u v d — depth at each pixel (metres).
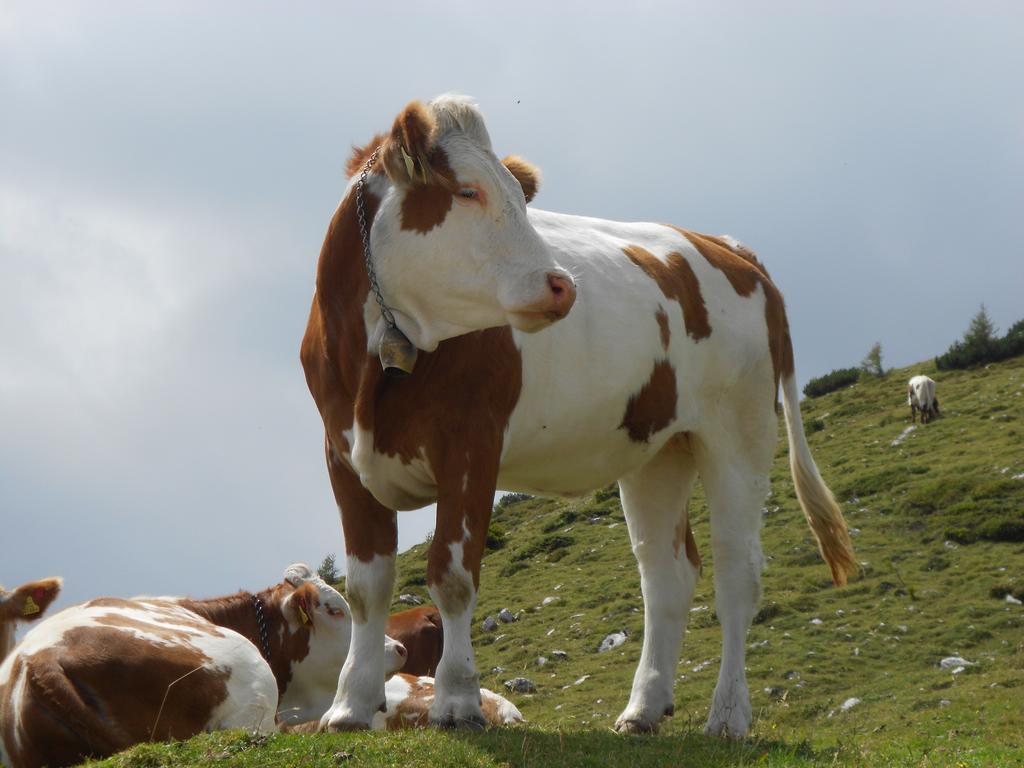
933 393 45.75
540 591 30.83
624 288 8.64
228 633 8.24
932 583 26.06
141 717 7.51
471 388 7.17
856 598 25.34
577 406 8.09
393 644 11.12
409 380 7.10
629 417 8.60
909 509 32.59
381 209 6.98
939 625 22.69
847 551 10.24
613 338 8.36
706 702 17.97
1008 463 35.25
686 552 9.79
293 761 6.18
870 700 17.98
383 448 7.24
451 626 7.00
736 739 8.02
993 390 49.09
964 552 28.28
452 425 7.11
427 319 6.92
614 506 40.12
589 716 17.98
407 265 6.85
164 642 7.80
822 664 20.62
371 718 7.34
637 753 7.04
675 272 9.31
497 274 6.67
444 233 6.75
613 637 24.81
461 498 7.07
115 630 7.74
